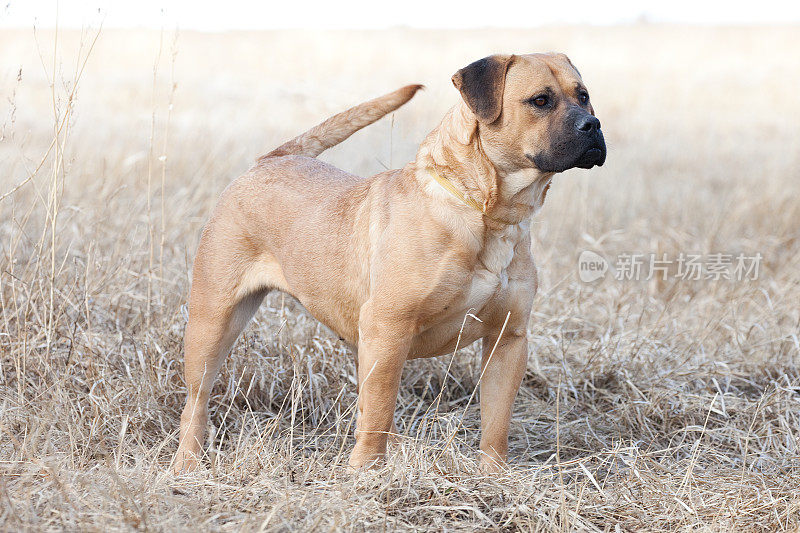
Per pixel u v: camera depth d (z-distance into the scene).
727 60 30.22
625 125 18.27
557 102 4.62
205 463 5.15
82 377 5.89
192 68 23.48
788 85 24.28
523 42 35.28
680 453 5.61
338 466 4.81
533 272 4.95
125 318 6.83
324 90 12.69
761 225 10.46
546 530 4.12
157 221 8.20
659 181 13.01
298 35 34.03
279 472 4.59
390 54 27.97
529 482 4.52
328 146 6.00
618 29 46.66
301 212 5.31
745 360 6.85
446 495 4.33
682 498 4.54
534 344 6.82
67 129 5.97
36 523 3.72
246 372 6.01
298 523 3.92
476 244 4.63
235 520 3.91
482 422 5.07
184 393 5.85
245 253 5.52
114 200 8.81
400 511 4.13
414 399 6.25
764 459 5.35
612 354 6.62
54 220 5.84
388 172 5.15
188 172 10.53
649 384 6.36
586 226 10.18
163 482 4.34
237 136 14.19
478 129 4.63
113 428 5.30
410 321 4.68
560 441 5.82
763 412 5.83
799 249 9.55
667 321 7.41
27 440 4.77
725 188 12.51
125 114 16.23
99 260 6.95
